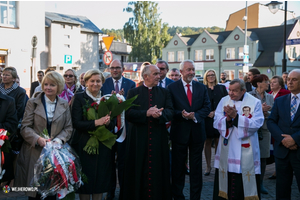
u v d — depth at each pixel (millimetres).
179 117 4293
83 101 3762
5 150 3625
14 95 4906
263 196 4738
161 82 5926
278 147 4020
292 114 3959
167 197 4016
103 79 3953
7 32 16359
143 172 3975
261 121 3996
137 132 4012
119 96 3959
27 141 3432
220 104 4316
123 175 4109
